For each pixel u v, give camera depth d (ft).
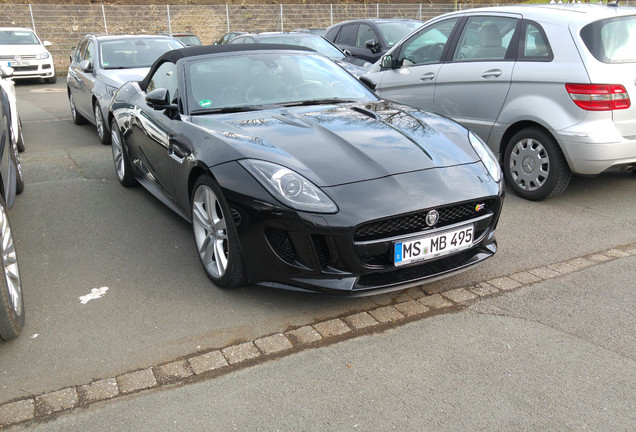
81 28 79.00
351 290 9.14
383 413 7.23
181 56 13.99
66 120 31.73
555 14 15.25
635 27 14.76
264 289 10.84
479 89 16.85
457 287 10.77
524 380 7.84
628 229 13.55
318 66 14.57
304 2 94.94
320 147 10.13
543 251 12.36
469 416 7.13
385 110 12.59
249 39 34.63
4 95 14.07
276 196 9.14
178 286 11.02
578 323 9.32
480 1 86.12
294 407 7.41
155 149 13.47
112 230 14.17
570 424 6.94
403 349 8.70
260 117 11.72
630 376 7.87
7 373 8.32
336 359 8.49
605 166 14.24
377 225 9.12
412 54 20.06
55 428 7.14
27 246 13.25
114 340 9.14
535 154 15.44
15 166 14.65
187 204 11.99
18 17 75.51
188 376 8.16
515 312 9.74
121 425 7.16
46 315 10.01
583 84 14.02
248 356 8.62
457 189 9.63
